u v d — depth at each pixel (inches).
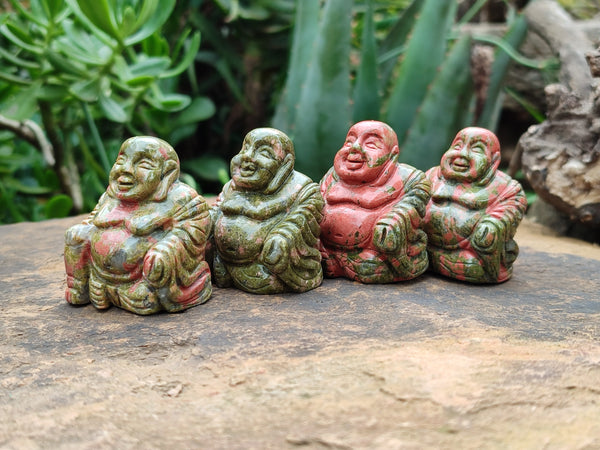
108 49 175.9
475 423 69.0
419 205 111.6
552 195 164.1
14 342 92.2
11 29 163.5
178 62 226.1
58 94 170.2
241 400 74.9
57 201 182.7
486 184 116.3
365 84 165.3
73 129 200.2
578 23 188.4
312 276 111.0
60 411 73.8
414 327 93.7
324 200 113.5
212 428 69.8
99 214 102.0
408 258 113.0
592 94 156.0
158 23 159.6
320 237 116.2
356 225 111.4
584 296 112.5
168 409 74.0
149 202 100.7
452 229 115.6
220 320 97.9
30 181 226.8
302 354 85.2
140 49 224.8
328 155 168.6
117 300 102.1
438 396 73.0
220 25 233.8
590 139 156.9
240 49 232.8
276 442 67.0
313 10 173.6
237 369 82.0
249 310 101.9
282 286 108.6
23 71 215.3
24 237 151.3
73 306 106.0
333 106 163.2
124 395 77.4
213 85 243.0
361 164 111.0
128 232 99.8
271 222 107.0
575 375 78.2
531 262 135.0
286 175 108.1
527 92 223.8
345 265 115.3
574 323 97.7
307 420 70.4
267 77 236.4
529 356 83.5
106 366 84.9
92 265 103.2
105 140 221.5
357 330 92.8
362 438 66.9
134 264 99.6
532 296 112.0
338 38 157.6
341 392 75.2
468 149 116.5
